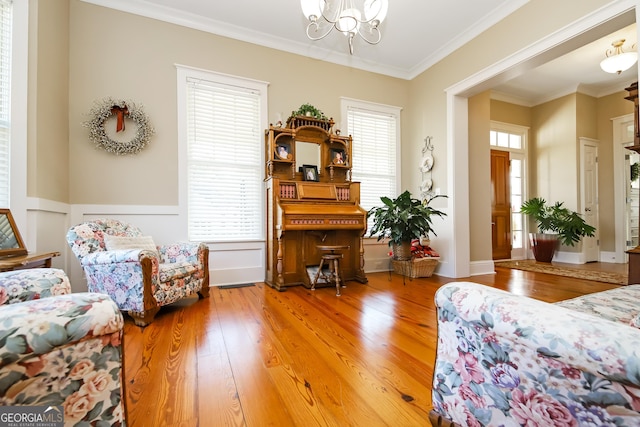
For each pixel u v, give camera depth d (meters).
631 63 3.45
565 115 5.10
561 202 5.12
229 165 3.31
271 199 3.17
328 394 1.21
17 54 2.09
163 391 1.23
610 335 0.51
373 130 4.12
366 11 2.20
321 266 3.02
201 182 3.20
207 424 1.03
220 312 2.29
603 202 5.11
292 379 1.33
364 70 4.05
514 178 5.52
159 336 1.82
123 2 2.87
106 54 2.80
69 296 0.62
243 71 3.38
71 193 2.64
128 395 1.20
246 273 3.33
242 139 3.38
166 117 3.03
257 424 1.04
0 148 2.02
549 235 4.97
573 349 0.53
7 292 1.03
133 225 2.86
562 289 2.99
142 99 2.93
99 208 2.74
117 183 2.82
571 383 0.55
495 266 4.50
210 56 3.23
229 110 3.32
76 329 0.55
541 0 2.62
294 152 3.32
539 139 5.48
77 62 2.70
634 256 2.31
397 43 3.56
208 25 3.20
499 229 5.30
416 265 3.54
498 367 0.69
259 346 1.67
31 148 2.12
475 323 0.72
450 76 3.63
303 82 3.69
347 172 3.67
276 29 3.33
